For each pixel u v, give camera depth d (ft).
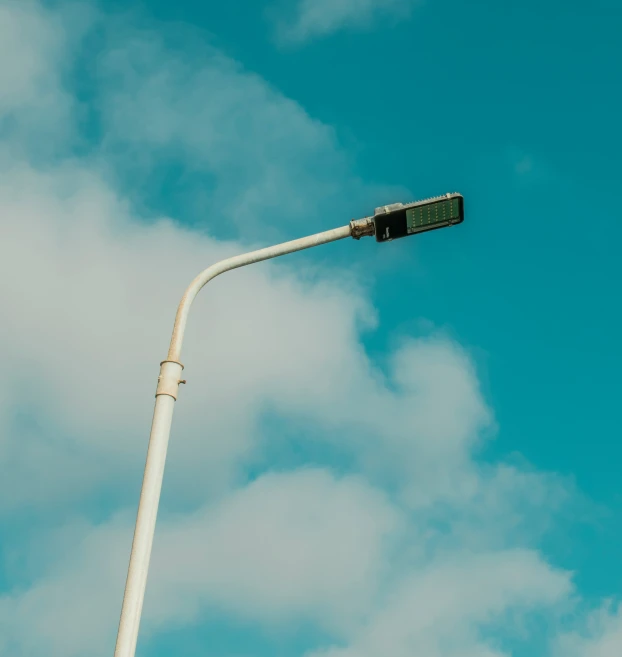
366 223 31.94
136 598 22.53
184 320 28.55
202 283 29.81
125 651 21.74
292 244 31.71
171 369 27.07
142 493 24.38
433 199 31.42
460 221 31.94
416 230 32.04
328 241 32.14
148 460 24.99
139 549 23.29
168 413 26.16
